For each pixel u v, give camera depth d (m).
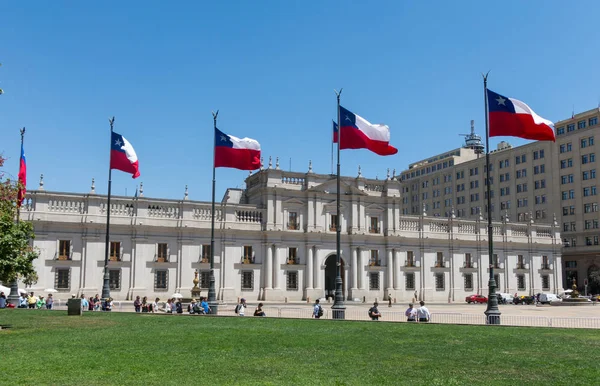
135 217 74.44
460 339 28.06
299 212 84.88
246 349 24.12
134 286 73.44
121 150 57.06
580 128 120.56
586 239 116.44
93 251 71.81
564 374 19.20
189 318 39.62
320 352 23.45
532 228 102.81
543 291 101.94
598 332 31.70
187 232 77.38
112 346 24.52
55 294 69.25
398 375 18.78
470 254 96.50
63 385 16.72
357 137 47.28
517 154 132.75
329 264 92.19
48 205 70.06
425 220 93.69
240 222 80.94
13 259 31.47
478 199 142.12
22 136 53.66
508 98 41.62
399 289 89.31
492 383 17.73
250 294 80.44
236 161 52.84
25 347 24.03
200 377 18.09
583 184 118.06
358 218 88.12
